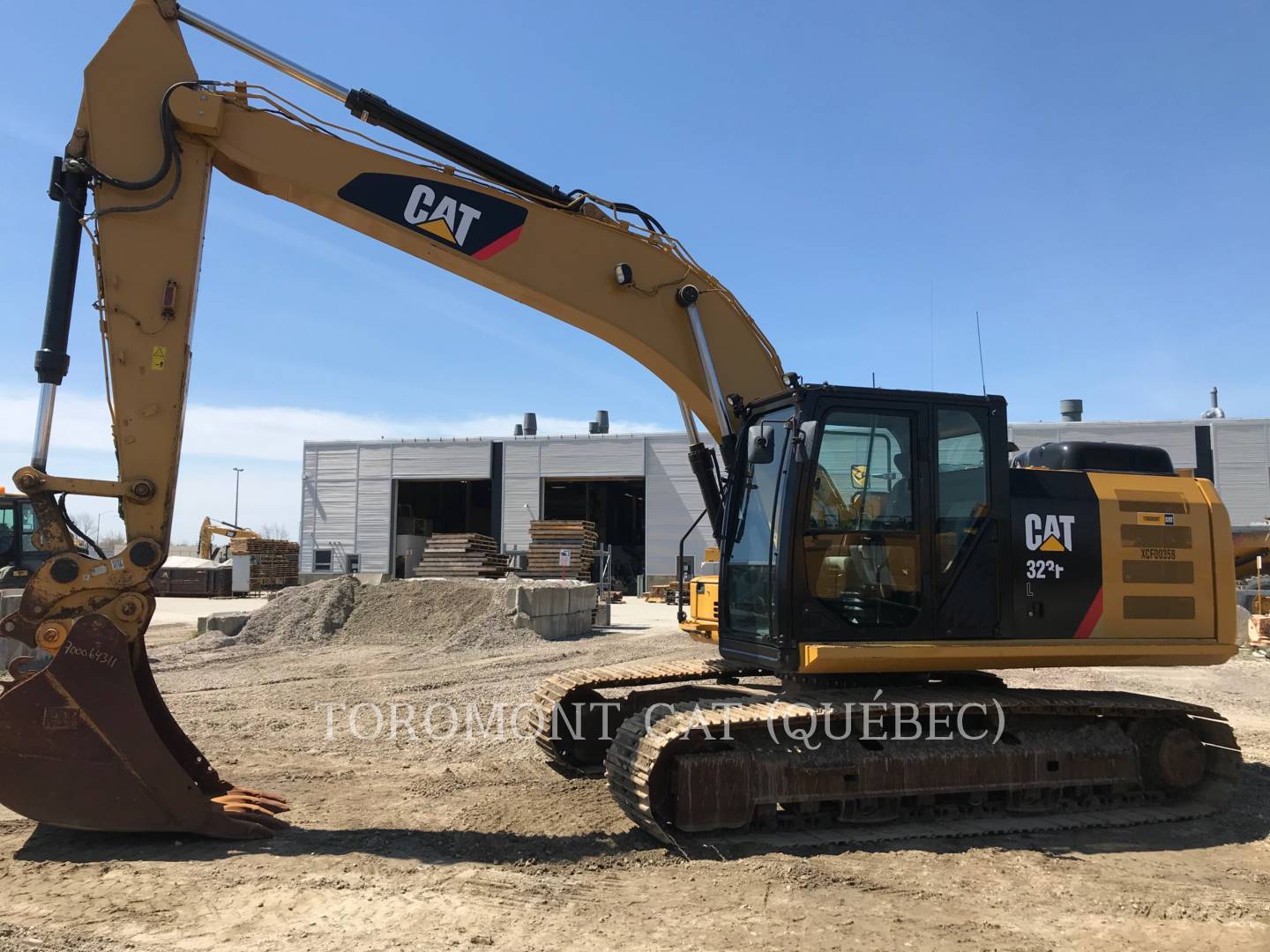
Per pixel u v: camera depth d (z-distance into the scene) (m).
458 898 4.56
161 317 5.57
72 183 5.57
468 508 47.34
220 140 5.81
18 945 3.88
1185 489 6.86
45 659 5.33
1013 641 6.19
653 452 39.78
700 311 6.78
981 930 4.36
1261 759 8.29
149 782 5.20
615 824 5.98
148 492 5.38
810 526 5.89
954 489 6.20
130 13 5.73
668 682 7.84
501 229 6.35
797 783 5.83
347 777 7.17
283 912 4.30
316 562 41.97
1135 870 5.35
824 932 4.28
